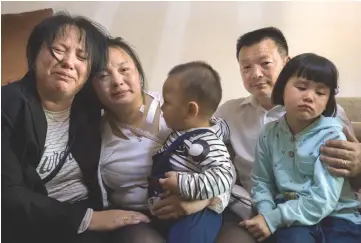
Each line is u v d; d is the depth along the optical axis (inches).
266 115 49.3
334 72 40.1
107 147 42.9
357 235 38.1
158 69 73.4
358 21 70.4
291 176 41.0
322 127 40.5
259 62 47.5
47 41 38.3
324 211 37.7
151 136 42.7
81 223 38.4
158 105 44.2
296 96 39.8
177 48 73.3
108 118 44.6
